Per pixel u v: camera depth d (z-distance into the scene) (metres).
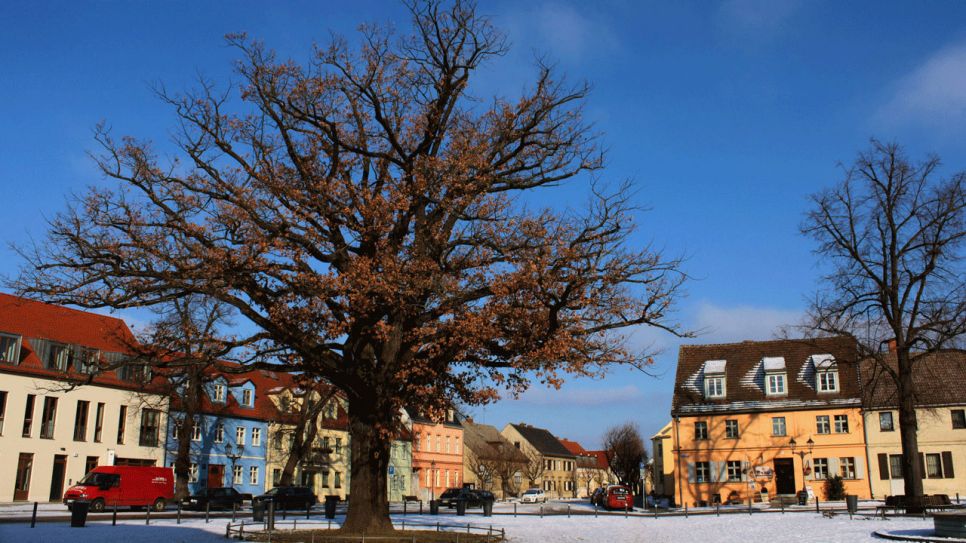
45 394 49.94
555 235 23.31
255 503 33.56
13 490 49.41
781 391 58.31
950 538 23.52
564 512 49.97
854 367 57.19
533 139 25.19
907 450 37.12
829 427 56.28
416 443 84.69
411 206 23.09
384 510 24.42
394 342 23.48
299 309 22.61
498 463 103.00
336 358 23.97
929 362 56.75
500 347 23.72
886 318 38.03
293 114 23.02
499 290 22.02
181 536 25.45
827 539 25.94
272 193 22.38
